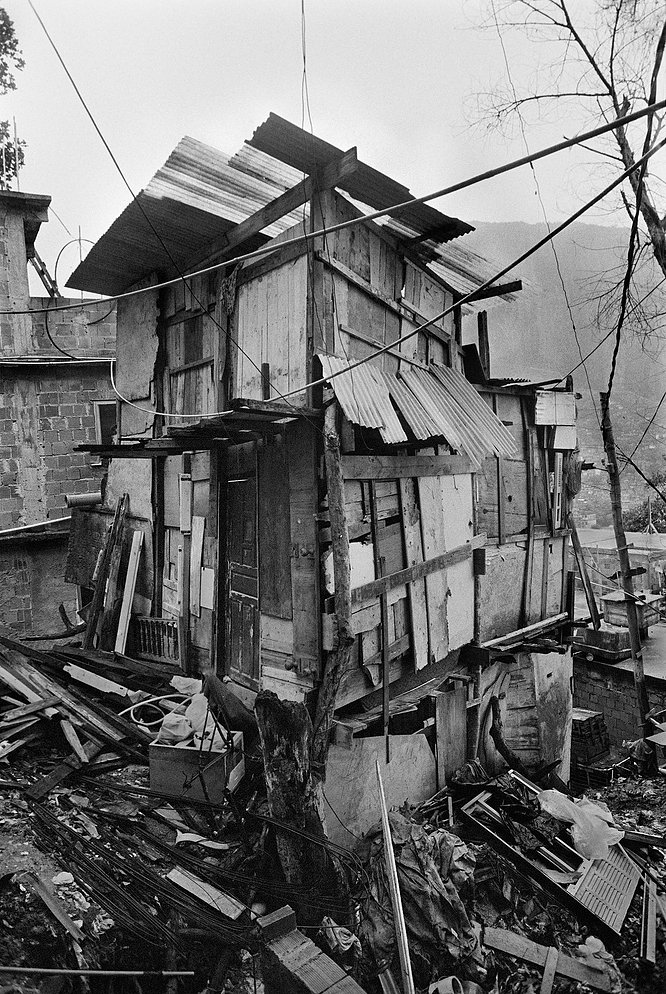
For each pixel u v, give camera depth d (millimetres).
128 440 9617
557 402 9914
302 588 6574
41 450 12961
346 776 6703
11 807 6172
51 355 12977
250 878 5602
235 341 7457
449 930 5633
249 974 5020
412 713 7578
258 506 7289
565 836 7562
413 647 7316
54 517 13047
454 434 6820
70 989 4547
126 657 9062
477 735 8539
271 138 5434
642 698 9750
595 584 16703
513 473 9352
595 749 11312
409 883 5816
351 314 6691
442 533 7898
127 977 4770
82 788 6586
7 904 4969
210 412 7996
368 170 5715
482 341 9133
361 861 6195
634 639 9680
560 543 10422
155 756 6562
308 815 5738
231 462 7863
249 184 6648
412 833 6277
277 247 4855
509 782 8359
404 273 7555
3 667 8141
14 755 7020
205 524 8336
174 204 6820
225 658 8023
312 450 6367
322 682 6375
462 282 8586
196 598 8430
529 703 9539
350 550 6434
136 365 9828
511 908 6516
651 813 8820
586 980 5734
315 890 5652
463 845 6918
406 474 7211
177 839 5984
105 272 9211
